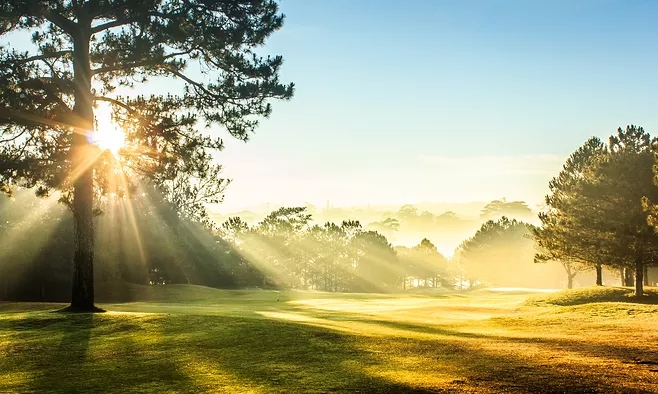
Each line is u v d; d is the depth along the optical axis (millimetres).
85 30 22656
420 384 10617
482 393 9891
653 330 18844
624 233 36062
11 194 24141
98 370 13008
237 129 24016
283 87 23891
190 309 29812
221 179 78000
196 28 22875
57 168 21422
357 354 13859
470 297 55000
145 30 22859
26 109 20750
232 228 103375
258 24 23531
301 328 17734
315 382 11078
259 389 10656
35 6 20531
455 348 14523
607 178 37625
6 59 21312
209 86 24469
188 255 75938
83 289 22875
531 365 12125
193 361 13469
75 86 22328
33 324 19109
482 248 107250
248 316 21953
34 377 12578
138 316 20078
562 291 42000
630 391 9852
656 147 32094
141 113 23781
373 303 42562
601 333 18297
